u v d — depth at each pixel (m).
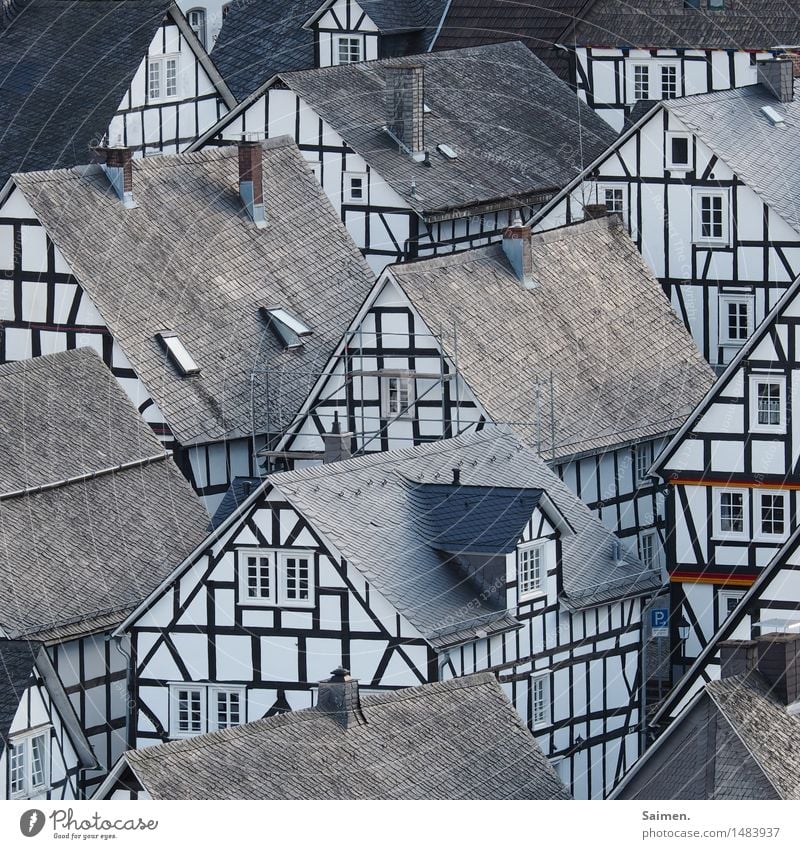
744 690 153.88
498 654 181.50
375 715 160.25
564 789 163.25
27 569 189.75
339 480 182.00
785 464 198.88
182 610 179.50
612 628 190.88
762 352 198.12
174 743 152.38
